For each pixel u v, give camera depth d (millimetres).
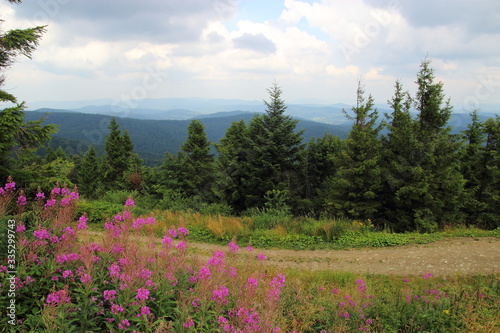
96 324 3053
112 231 3854
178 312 3062
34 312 2949
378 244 11578
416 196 19312
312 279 7758
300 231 13008
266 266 8422
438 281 7977
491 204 23438
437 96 20922
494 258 9602
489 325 4395
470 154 24094
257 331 3076
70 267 3428
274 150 22812
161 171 29734
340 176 21422
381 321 4645
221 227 12609
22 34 8414
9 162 9430
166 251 3729
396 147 21172
